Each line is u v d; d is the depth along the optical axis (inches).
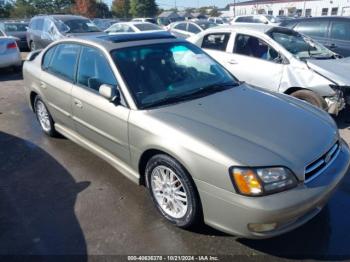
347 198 131.6
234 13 2180.1
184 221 113.7
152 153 121.0
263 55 225.0
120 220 123.6
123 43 144.9
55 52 177.9
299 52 224.1
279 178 95.3
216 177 99.0
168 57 148.0
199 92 137.3
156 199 123.6
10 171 162.7
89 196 139.1
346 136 196.9
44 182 151.6
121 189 143.4
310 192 97.3
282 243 109.6
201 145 102.7
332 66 206.5
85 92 148.4
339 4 1759.4
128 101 127.1
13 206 134.9
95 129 145.9
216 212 101.8
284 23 350.0
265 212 92.5
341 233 113.0
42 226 122.3
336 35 313.9
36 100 199.8
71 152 180.1
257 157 97.2
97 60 144.3
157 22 1038.4
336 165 109.9
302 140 106.7
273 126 112.8
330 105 200.1
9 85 350.3
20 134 208.8
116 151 137.4
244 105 127.2
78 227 120.7
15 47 396.2
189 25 575.8
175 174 111.9
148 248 109.7
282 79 212.1
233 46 239.6
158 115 119.2
